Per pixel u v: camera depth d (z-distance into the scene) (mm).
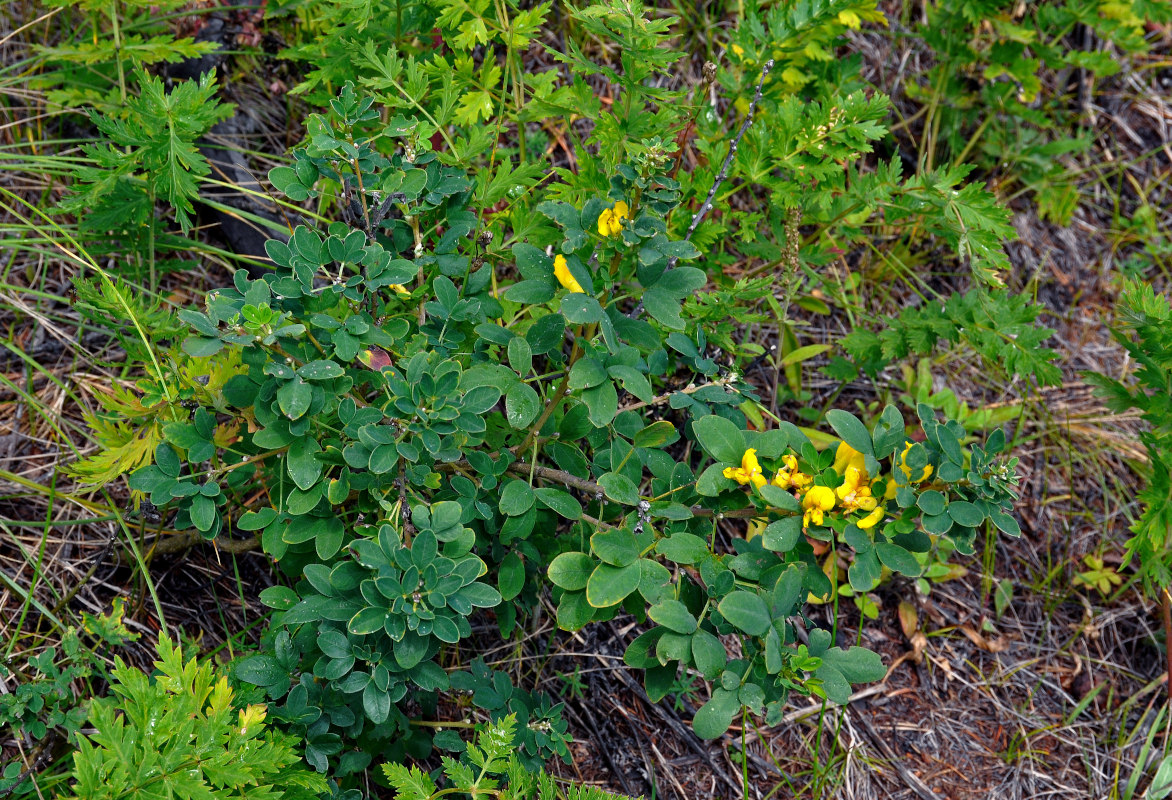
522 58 3453
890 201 2967
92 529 2416
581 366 1673
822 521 1690
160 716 1591
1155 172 4609
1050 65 3871
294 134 3164
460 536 1807
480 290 2020
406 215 1934
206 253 2889
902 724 2945
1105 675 3189
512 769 1812
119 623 1951
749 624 1629
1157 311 2693
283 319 1647
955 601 3236
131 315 2074
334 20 2707
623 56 2283
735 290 2420
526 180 2312
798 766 2746
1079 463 3609
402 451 1703
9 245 2477
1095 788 2938
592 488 1923
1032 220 4246
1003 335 2875
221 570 2459
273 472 2072
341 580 1744
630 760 2617
